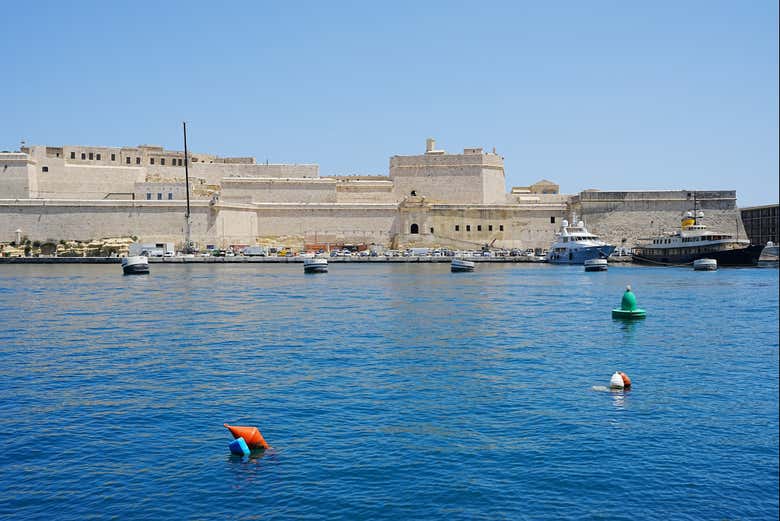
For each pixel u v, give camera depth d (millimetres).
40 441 23016
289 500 18922
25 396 28234
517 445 22766
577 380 31062
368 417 25469
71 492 19391
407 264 131750
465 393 28703
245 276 95625
